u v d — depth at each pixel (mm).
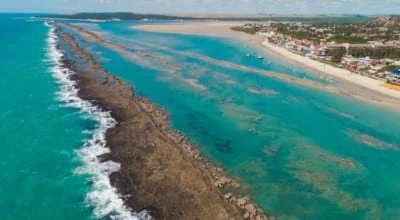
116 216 33094
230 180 41094
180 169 41281
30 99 64250
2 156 43188
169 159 43562
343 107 71250
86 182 38219
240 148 49500
